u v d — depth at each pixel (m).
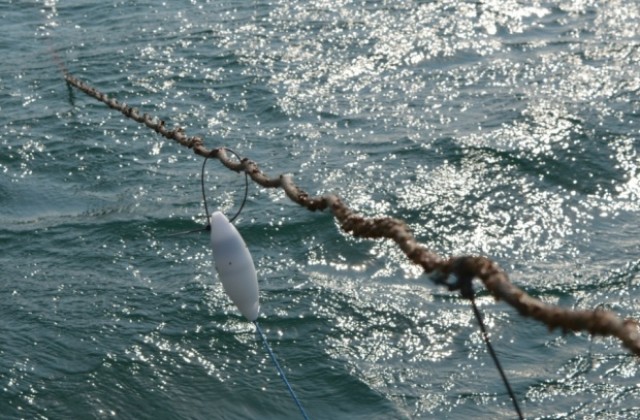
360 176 13.20
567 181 12.72
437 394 8.66
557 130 14.31
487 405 8.49
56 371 9.12
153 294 10.36
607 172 12.91
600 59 17.44
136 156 14.17
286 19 20.33
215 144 14.61
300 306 10.04
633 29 18.94
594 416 8.29
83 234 11.80
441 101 15.90
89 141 14.69
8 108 16.19
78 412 8.62
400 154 13.83
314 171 13.43
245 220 11.90
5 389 8.86
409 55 18.09
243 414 8.57
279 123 15.32
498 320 9.62
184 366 9.18
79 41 19.73
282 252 11.16
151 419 8.55
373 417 8.43
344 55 18.19
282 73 17.42
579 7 20.33
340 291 10.30
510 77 16.83
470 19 19.84
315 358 9.22
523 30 19.20
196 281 10.57
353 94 16.41
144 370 9.12
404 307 9.95
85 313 10.05
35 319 9.95
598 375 8.77
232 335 9.59
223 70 17.67
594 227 11.53
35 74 17.81
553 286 10.34
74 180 13.48
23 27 20.89
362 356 9.23
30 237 11.77
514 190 12.56
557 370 8.86
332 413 8.52
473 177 12.97
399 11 20.47
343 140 14.51
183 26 20.23
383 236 4.05
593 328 2.92
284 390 8.80
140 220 12.06
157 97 16.58
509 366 8.98
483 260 3.38
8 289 10.59
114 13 21.47
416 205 12.30
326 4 21.11
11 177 13.58
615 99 15.48
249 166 5.57
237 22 20.28
